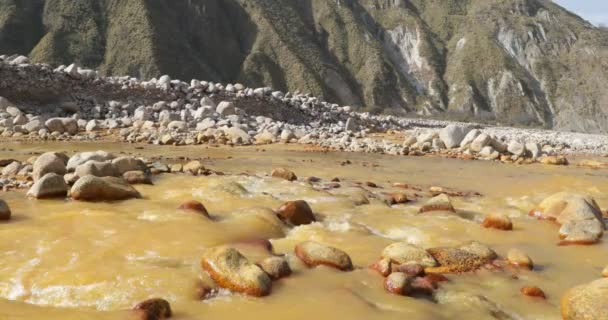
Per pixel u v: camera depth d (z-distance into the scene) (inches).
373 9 6437.0
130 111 811.4
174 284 172.4
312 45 5334.6
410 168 518.0
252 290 170.7
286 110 1032.2
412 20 6235.2
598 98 5846.5
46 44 3946.9
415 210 302.2
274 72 4869.6
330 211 284.0
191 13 4960.6
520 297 186.9
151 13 4419.3
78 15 4284.0
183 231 220.7
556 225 285.7
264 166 458.6
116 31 4269.2
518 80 5743.1
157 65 4084.6
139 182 316.2
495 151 661.3
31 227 221.0
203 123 724.7
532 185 435.8
